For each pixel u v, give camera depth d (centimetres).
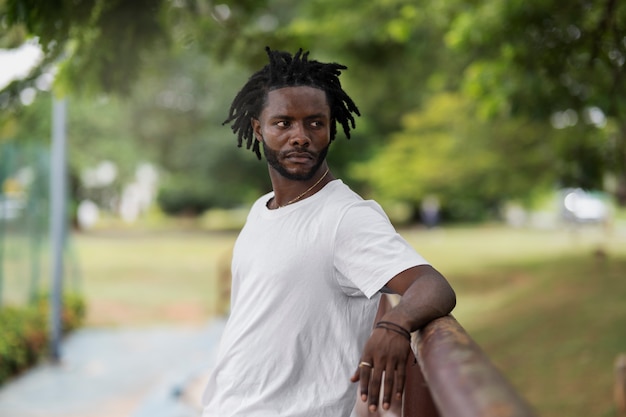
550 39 664
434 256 2294
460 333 129
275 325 172
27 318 940
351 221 166
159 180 4194
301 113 174
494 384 100
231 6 578
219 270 1233
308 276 169
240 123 196
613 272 1257
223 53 608
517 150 1830
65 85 470
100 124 3170
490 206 4359
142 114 3291
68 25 405
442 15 925
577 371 759
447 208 4275
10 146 938
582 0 644
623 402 533
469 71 1015
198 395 660
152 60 530
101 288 1695
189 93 3344
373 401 141
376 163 2570
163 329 1182
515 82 758
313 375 171
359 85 1781
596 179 1237
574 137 1210
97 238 3319
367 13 1188
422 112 2414
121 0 433
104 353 986
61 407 729
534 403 708
